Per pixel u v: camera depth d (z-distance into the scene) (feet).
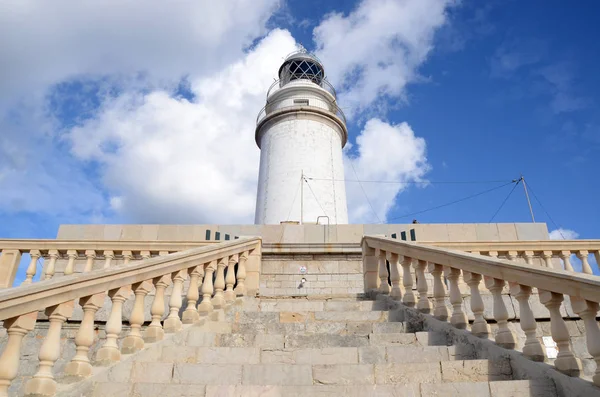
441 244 30.30
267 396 12.32
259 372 13.91
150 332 16.49
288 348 15.93
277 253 36.94
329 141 81.05
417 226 40.19
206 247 20.77
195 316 19.06
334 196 76.02
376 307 22.71
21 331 11.55
